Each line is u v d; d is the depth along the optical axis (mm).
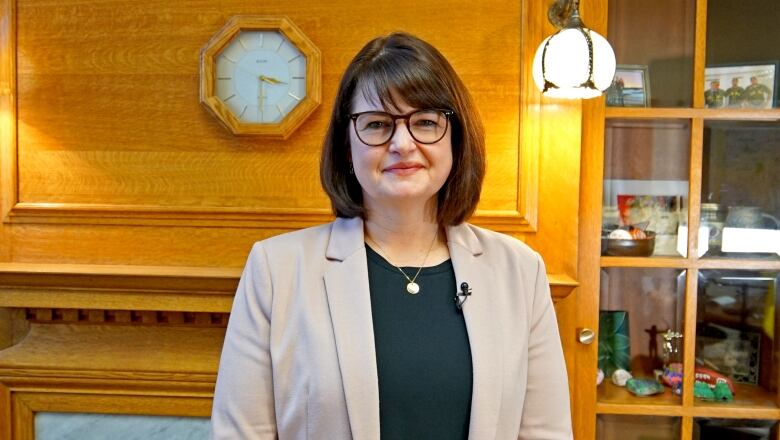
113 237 1408
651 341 1443
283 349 922
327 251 979
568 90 1203
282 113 1365
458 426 896
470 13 1360
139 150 1397
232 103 1367
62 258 1414
